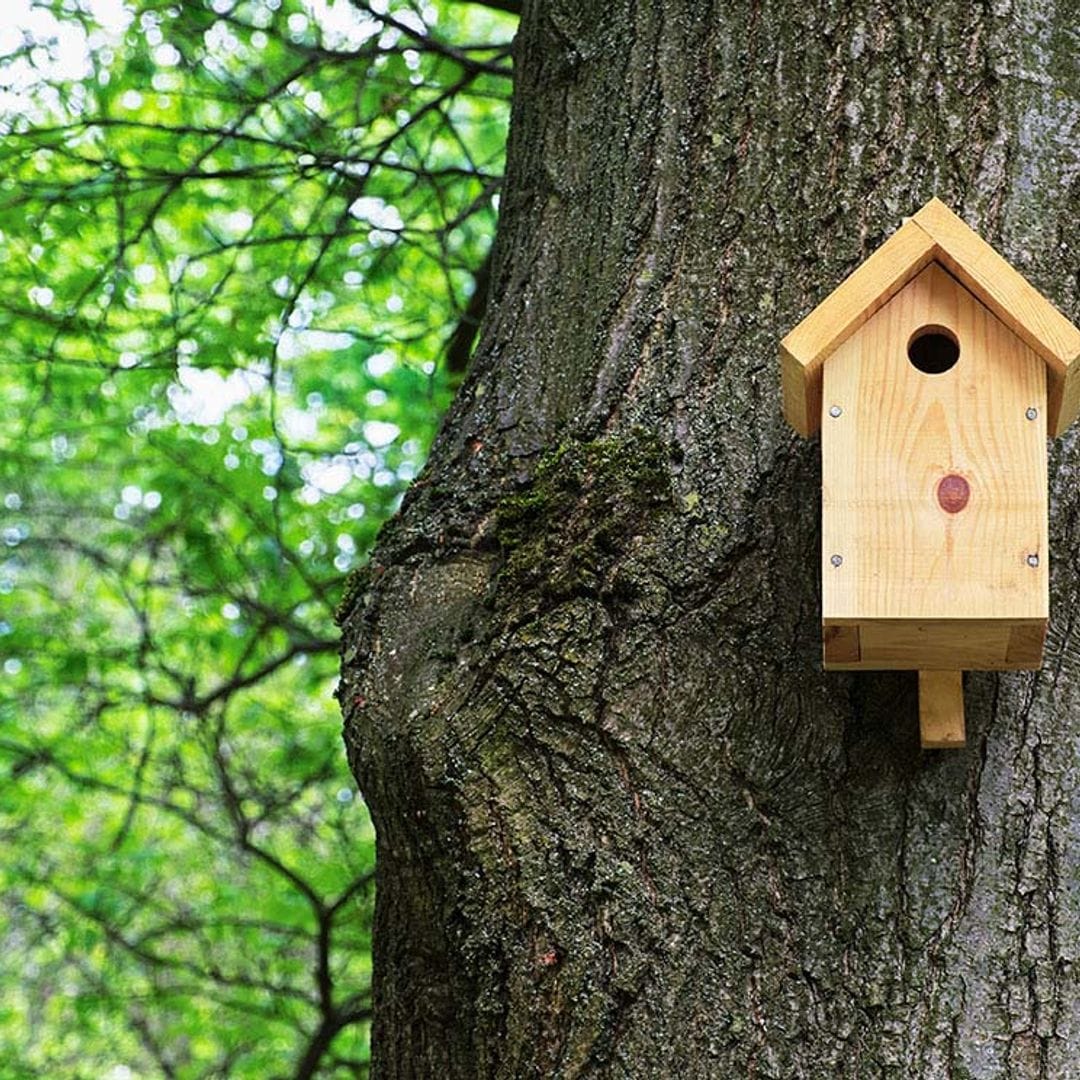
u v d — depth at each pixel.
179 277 6.64
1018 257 3.52
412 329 8.41
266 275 8.10
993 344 3.09
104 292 7.18
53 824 10.99
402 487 8.55
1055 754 3.20
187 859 10.54
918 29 3.74
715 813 3.19
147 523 9.53
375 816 3.66
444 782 3.39
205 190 8.18
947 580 2.96
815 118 3.74
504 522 3.57
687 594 3.34
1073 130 3.65
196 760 9.36
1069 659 3.28
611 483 3.46
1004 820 3.15
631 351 3.67
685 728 3.25
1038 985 3.03
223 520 9.27
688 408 3.54
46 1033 12.13
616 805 3.23
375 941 3.76
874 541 2.99
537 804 3.29
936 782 3.17
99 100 7.00
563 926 3.19
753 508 3.38
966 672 3.27
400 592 3.71
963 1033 2.99
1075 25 3.76
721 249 3.70
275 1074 9.69
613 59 4.10
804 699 3.24
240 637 8.50
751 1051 3.03
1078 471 3.43
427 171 6.76
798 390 3.13
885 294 3.10
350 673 3.69
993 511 2.99
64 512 9.98
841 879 3.13
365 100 7.54
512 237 4.16
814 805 3.18
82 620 9.60
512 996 3.22
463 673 3.48
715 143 3.81
